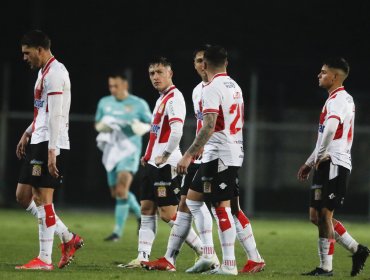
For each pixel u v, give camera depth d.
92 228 66.38
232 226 35.97
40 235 37.16
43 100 36.78
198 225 37.28
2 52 116.69
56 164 36.75
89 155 87.56
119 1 123.00
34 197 37.19
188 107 97.00
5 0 118.38
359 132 86.12
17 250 47.53
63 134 36.94
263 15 129.25
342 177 37.38
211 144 35.78
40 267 36.84
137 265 38.50
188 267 41.03
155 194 38.78
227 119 35.69
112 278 33.28
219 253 48.50
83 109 99.44
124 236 59.66
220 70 35.81
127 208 56.88
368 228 76.12
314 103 108.38
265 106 100.31
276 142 87.75
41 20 119.12
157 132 38.97
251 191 86.69
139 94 96.12
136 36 123.56
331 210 37.50
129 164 57.38
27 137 39.56
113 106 58.62
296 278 35.47
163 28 125.12
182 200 38.25
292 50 129.00
